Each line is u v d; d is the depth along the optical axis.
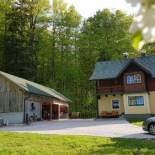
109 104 40.62
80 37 57.97
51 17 57.03
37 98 37.47
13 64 53.50
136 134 19.20
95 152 12.90
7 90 35.09
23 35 55.31
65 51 57.78
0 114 35.06
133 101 37.53
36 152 13.23
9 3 55.44
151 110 37.19
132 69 38.16
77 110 57.09
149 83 37.66
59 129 23.28
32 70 53.97
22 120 33.66
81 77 57.94
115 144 14.71
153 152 12.61
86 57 57.84
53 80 56.94
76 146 14.45
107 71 41.62
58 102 44.00
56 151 13.41
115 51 56.28
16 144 14.99
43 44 56.69
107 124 27.42
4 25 54.56
